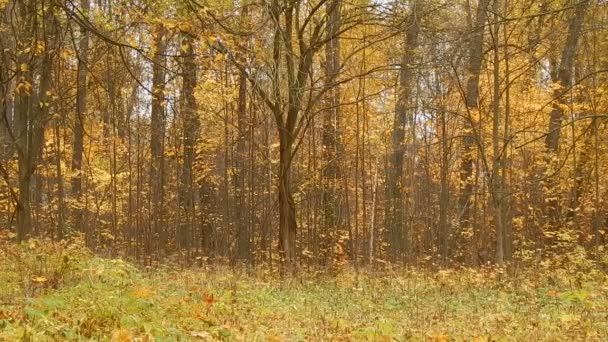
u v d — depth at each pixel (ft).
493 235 76.84
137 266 47.16
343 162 80.38
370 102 79.56
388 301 35.73
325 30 49.88
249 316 27.86
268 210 74.49
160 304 26.76
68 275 32.35
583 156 68.23
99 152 78.23
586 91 66.18
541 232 73.05
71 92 59.06
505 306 33.99
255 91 43.65
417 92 69.21
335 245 70.44
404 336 25.61
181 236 82.48
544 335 26.22
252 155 73.82
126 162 86.94
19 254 38.32
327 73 62.59
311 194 80.07
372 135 81.76
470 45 58.59
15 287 29.09
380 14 49.70
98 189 85.46
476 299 36.68
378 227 94.68
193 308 26.96
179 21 32.94
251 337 22.91
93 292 27.35
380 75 68.64
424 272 49.26
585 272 49.42
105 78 57.16
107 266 34.58
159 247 72.64
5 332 18.04
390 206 84.53
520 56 66.13
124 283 31.81
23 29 35.50
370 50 67.97
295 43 50.88
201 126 77.97
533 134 70.95
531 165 73.36
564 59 64.64
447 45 54.03
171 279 39.22
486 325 28.63
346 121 81.76
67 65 54.39
